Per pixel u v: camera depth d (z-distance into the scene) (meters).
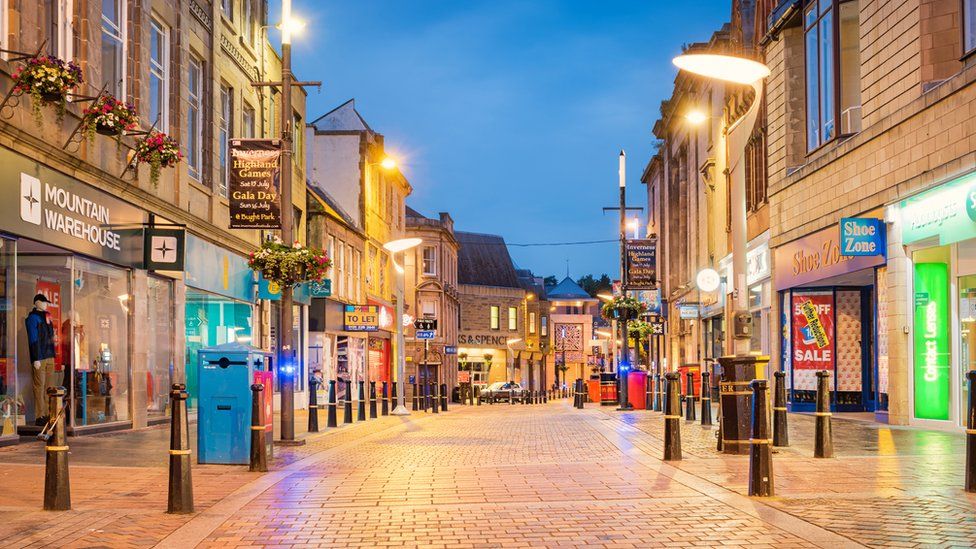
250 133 27.14
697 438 15.84
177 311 20.48
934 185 16.28
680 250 48.44
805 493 9.02
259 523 8.05
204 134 22.86
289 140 16.44
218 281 23.50
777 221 25.06
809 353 23.41
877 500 8.53
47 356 15.54
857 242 18.31
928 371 17.44
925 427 17.30
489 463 12.61
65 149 14.96
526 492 9.61
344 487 10.22
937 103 16.16
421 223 61.56
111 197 17.08
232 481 10.80
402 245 29.39
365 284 42.84
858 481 9.80
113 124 14.89
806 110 23.11
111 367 17.61
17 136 13.45
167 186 19.94
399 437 18.05
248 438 12.27
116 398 17.81
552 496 9.30
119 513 8.32
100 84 16.48
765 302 27.03
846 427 17.62
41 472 10.89
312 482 10.70
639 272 31.75
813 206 22.28
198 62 22.56
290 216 16.41
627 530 7.48
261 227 16.27
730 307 32.31
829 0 20.94
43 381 15.43
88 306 16.59
